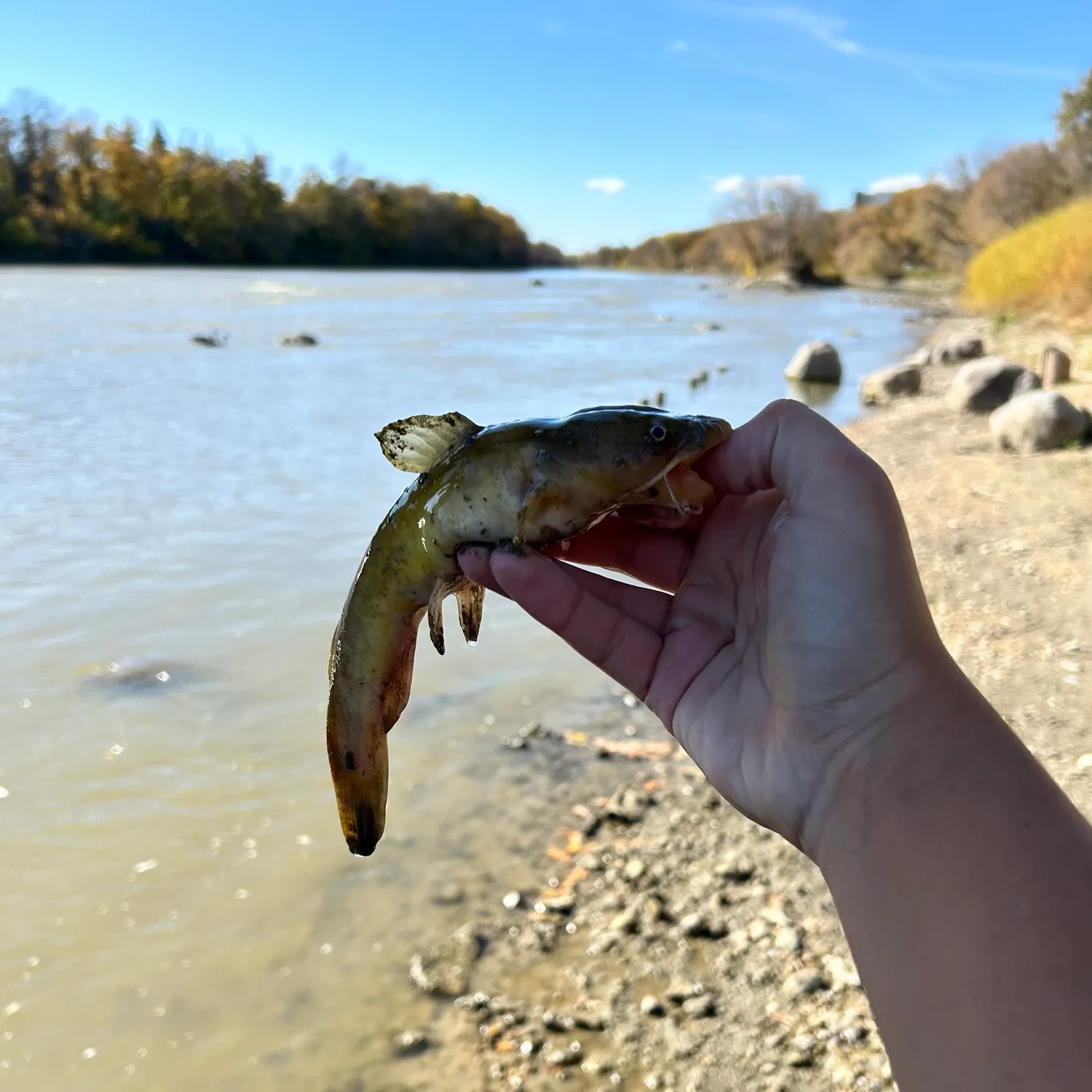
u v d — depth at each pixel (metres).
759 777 0.27
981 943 0.20
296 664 0.89
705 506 0.33
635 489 0.33
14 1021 0.49
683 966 0.52
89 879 0.59
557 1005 0.50
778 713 0.26
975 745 0.23
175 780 0.70
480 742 0.77
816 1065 0.45
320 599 1.05
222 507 1.39
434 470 0.36
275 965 0.53
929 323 5.43
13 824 0.64
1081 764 0.65
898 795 0.23
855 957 0.22
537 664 0.92
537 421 0.35
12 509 1.35
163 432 1.90
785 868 0.59
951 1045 0.19
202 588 1.07
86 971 0.52
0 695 0.81
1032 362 2.87
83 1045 0.48
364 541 1.25
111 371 2.71
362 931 0.55
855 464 0.27
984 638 0.90
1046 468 1.52
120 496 1.43
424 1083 0.46
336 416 2.14
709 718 0.30
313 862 0.61
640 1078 0.45
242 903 0.58
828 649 0.25
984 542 1.18
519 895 0.58
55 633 0.94
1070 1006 0.18
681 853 0.62
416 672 0.90
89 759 0.72
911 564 0.26
